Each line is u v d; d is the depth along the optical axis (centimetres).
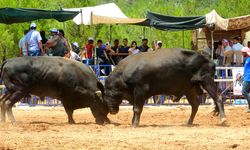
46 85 3616
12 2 8025
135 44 5259
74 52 5050
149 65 3388
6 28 7825
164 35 8806
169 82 3409
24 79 3609
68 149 2433
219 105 3450
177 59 3416
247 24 5350
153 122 3744
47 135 2889
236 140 2672
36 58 3647
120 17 5384
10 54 7719
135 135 2884
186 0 10069
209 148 2442
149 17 5184
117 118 4006
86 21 5444
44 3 8788
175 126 3403
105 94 3497
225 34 5916
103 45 5375
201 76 3444
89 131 3094
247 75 4200
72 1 8588
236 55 5184
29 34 4522
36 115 4228
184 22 5088
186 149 2422
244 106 4747
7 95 3631
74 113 4378
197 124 3544
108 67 4991
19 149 2438
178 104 4872
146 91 3388
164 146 2494
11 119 3603
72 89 3600
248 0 9025
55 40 4500
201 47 6059
